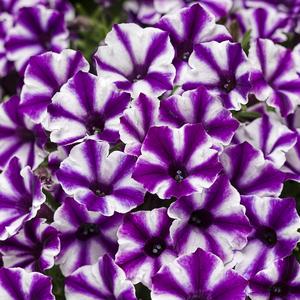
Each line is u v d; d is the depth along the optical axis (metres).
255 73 0.84
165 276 0.75
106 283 0.77
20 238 0.80
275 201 0.78
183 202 0.76
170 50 0.83
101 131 0.81
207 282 0.75
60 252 0.80
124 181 0.78
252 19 0.98
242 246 0.77
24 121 0.88
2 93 1.02
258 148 0.83
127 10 1.06
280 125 0.84
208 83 0.83
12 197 0.81
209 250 0.77
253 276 0.77
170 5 1.01
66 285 0.78
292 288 0.79
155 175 0.76
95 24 1.04
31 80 0.85
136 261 0.77
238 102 0.82
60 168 0.78
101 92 0.81
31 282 0.77
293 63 0.87
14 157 0.82
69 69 0.85
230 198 0.77
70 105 0.81
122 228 0.77
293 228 0.78
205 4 0.97
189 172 0.77
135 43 0.84
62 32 0.98
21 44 0.98
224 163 0.80
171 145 0.77
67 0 1.06
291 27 1.01
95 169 0.78
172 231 0.76
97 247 0.80
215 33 0.86
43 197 0.78
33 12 0.98
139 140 0.79
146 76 0.83
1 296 0.78
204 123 0.80
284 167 0.85
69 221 0.79
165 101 0.80
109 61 0.84
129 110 0.78
